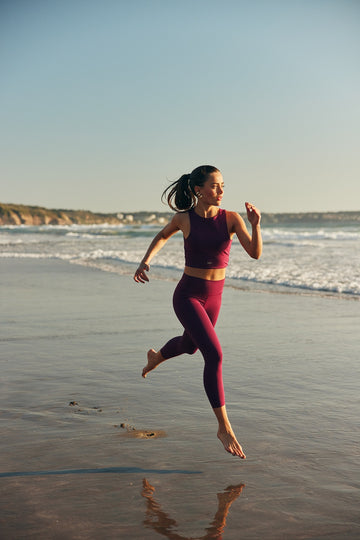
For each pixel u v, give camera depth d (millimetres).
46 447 3289
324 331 7137
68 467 2998
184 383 4773
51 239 50094
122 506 2553
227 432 3156
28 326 7676
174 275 15320
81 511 2504
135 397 4352
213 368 3238
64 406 4113
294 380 4820
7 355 5887
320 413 3908
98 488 2742
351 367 5250
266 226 93375
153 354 3957
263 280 13289
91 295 11148
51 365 5434
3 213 169750
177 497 2645
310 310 8930
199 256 3439
